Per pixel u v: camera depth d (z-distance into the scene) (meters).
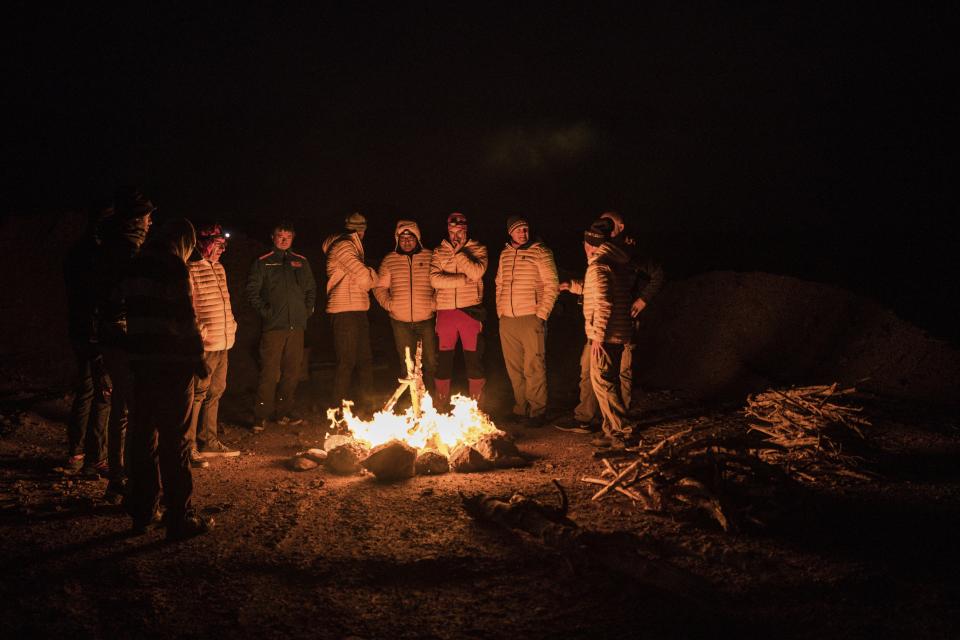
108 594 3.98
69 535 4.80
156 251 4.71
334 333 8.58
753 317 10.14
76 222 10.46
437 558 4.41
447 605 3.89
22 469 6.22
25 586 4.04
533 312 8.13
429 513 5.25
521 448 7.27
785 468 6.11
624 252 7.37
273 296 7.93
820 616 3.71
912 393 8.46
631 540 4.49
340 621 3.73
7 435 6.93
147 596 3.97
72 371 8.76
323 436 7.85
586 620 3.72
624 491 5.54
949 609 3.75
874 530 4.88
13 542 4.66
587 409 8.04
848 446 6.62
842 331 9.62
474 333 8.37
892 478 5.97
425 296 8.59
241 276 10.40
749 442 5.75
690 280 11.16
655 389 9.42
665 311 10.88
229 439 7.67
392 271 8.62
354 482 6.12
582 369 8.01
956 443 6.91
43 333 9.14
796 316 10.01
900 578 4.12
